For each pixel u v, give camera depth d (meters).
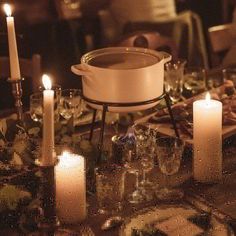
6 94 3.46
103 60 1.72
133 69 1.60
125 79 1.61
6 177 1.49
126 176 1.66
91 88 1.66
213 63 3.40
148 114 2.04
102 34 4.42
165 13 4.02
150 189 1.59
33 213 1.41
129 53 1.77
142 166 1.57
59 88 1.92
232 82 2.22
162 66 1.68
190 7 5.05
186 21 4.00
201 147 1.59
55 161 1.30
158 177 1.66
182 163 1.74
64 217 1.43
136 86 1.62
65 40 4.29
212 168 1.61
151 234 1.34
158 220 1.40
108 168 1.48
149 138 1.57
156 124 1.90
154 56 1.73
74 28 4.35
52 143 1.28
